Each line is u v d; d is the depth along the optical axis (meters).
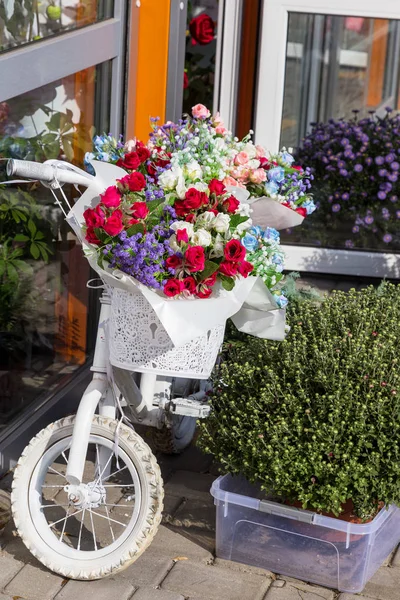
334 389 2.37
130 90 3.60
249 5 4.63
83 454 2.33
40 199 3.18
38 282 3.23
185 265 2.07
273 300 2.29
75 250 3.46
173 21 3.64
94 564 2.38
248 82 4.74
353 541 2.34
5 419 3.04
